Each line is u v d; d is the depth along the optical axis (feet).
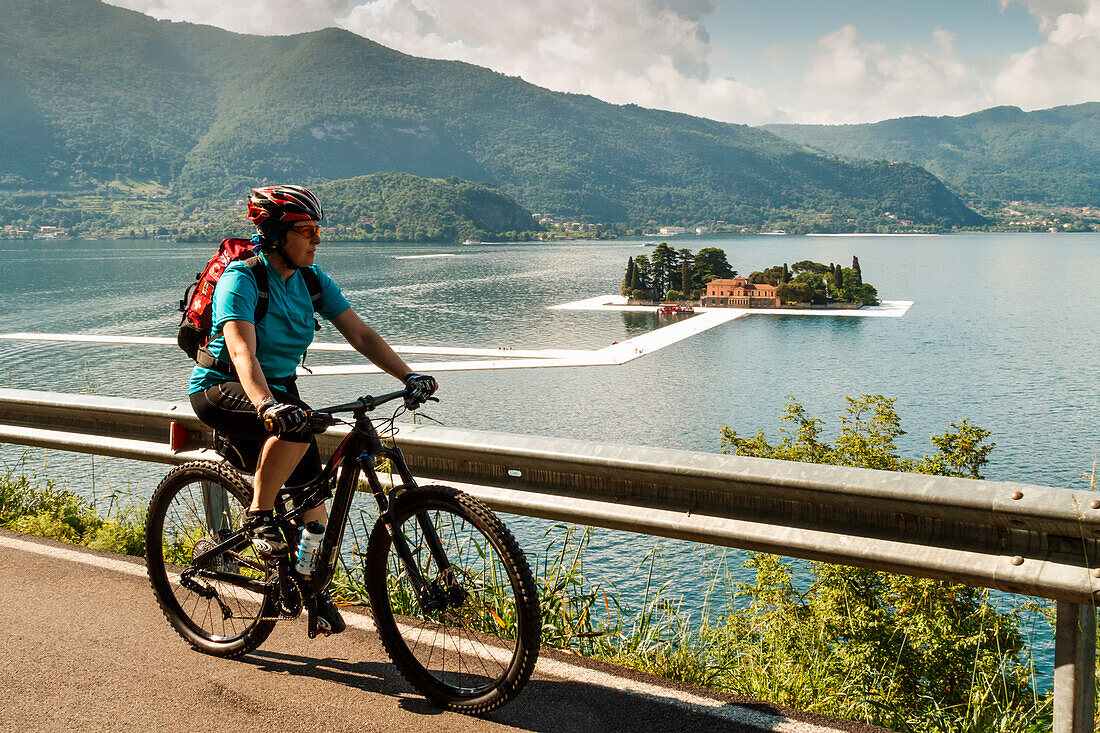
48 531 16.66
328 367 367.45
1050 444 259.39
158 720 9.24
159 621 11.87
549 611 12.05
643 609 12.40
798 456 71.77
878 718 11.19
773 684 10.91
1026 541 8.11
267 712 9.41
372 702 9.63
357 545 12.92
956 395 333.01
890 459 67.46
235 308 9.34
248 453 10.05
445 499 8.93
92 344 423.23
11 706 9.57
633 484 10.38
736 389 343.05
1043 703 10.40
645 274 651.25
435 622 11.53
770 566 41.04
